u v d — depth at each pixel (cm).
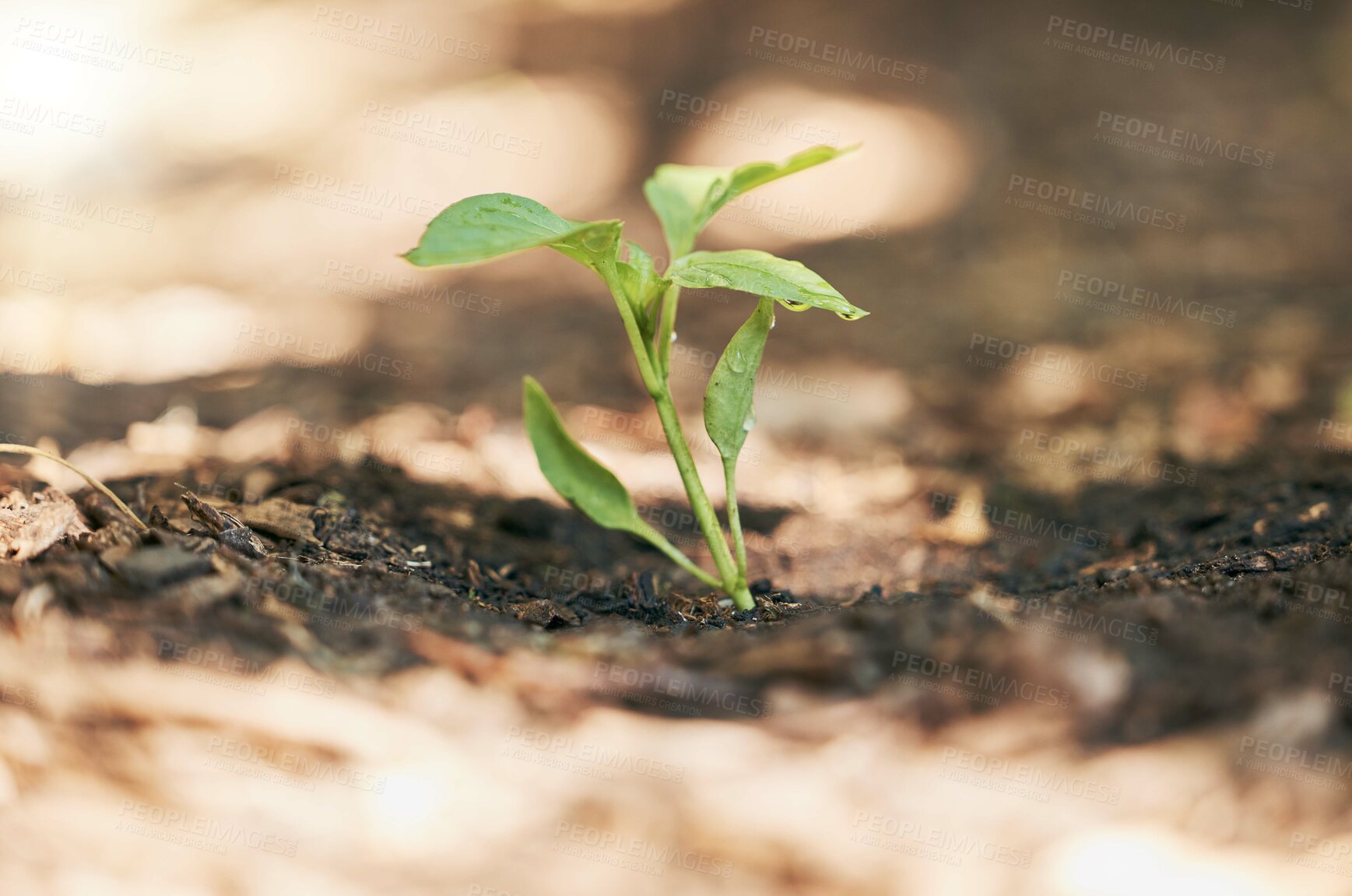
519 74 233
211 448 103
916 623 89
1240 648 89
